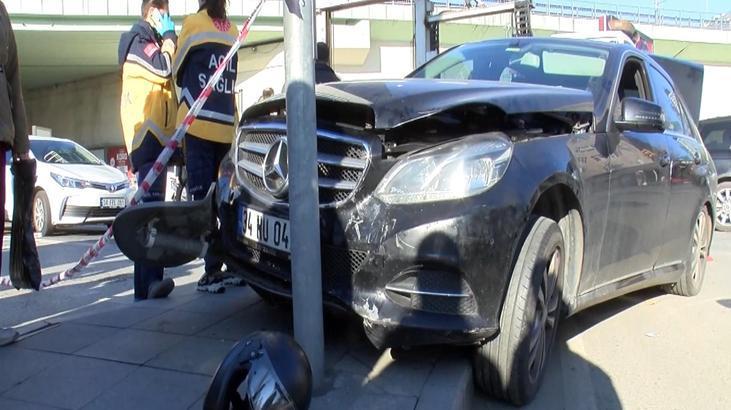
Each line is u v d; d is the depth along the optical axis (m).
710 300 5.29
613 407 3.20
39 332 3.49
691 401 3.32
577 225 3.30
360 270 2.71
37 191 9.48
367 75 18.80
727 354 4.00
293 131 2.52
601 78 4.05
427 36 9.02
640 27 23.47
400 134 2.83
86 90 24.64
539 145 3.06
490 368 2.85
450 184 2.64
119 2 16.86
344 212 2.76
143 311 3.85
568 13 21.94
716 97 26.58
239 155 3.39
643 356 3.93
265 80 16.66
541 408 3.11
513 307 2.76
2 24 3.10
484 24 19.17
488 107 2.87
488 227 2.63
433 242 2.60
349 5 8.41
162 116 4.21
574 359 3.84
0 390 2.74
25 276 3.38
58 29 16.95
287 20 2.49
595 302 3.79
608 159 3.57
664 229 4.44
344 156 2.84
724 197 10.49
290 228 2.61
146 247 3.27
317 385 2.65
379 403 2.59
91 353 3.15
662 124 3.80
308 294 2.59
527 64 4.34
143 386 2.78
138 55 4.15
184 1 16.34
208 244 3.48
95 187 9.37
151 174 3.59
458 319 2.63
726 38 24.97
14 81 3.28
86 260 3.47
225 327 3.53
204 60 4.14
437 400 2.61
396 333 2.64
